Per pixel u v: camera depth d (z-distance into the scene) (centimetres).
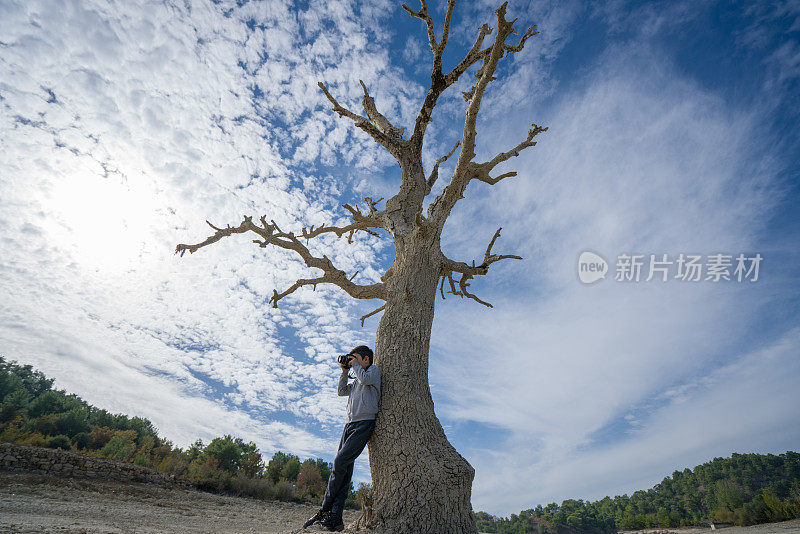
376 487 393
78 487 1169
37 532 392
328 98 610
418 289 495
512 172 672
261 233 541
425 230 510
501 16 416
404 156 590
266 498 1936
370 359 455
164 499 1292
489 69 447
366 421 412
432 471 375
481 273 645
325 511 405
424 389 441
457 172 525
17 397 2591
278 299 534
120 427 2870
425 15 535
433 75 555
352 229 672
